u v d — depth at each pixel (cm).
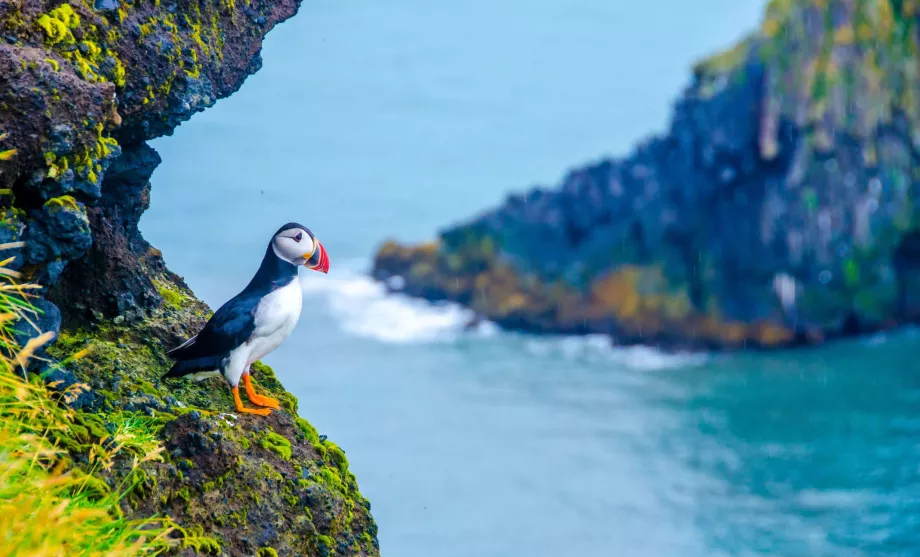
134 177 813
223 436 666
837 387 6719
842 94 6900
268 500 679
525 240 8512
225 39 812
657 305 7569
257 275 701
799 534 5156
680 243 7512
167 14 757
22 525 527
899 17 6944
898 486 5606
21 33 644
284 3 867
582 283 8012
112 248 765
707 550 5147
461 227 9119
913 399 6506
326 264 706
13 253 621
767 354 7138
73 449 608
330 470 754
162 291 828
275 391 796
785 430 6372
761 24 7294
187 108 770
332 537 727
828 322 7200
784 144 7056
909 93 6900
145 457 601
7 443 562
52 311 646
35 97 612
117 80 707
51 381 635
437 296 9131
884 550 4906
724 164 7269
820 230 7025
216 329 685
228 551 645
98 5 707
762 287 7275
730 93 7188
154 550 601
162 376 718
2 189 618
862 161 6938
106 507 577
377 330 8800
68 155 636
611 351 7700
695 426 6581
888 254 7075
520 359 7938
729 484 5878
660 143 7738
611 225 7919
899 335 7025
